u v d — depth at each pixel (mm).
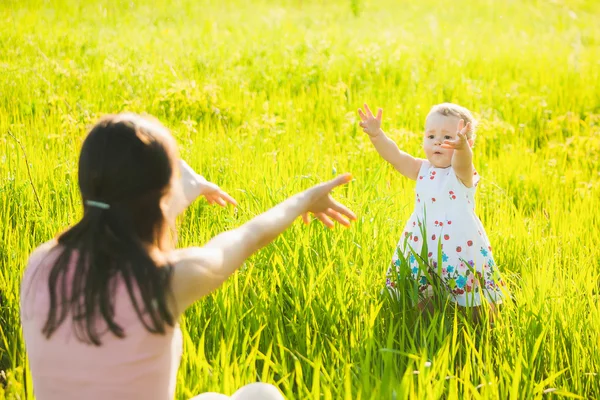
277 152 6188
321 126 7527
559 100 9133
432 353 3148
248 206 4676
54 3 13703
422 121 7953
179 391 2832
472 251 3869
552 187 6066
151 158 1907
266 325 3400
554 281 4004
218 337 3375
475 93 9031
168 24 13078
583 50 12781
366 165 6227
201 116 7359
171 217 2307
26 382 2873
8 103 7395
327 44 10922
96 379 1885
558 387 3229
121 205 1903
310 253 4016
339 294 3566
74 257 1896
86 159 1908
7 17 11914
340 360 3227
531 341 3340
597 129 7840
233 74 9383
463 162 3730
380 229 4391
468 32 14312
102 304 1841
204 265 1962
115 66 8852
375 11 16922
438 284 3777
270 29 12969
